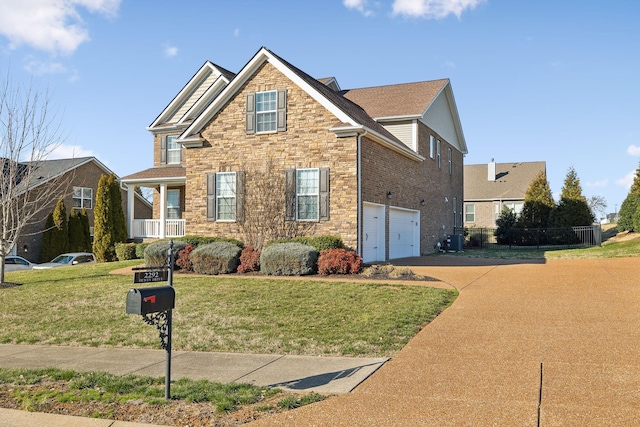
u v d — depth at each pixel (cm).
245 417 553
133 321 1104
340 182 1900
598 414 528
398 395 603
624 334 857
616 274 1543
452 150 3359
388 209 2192
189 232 2133
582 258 2203
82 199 3738
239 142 2064
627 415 524
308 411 562
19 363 818
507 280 1511
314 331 953
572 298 1189
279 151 1995
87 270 2022
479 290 1349
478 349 797
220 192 2091
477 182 5166
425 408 559
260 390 633
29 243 3309
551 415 528
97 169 3897
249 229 2017
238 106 2072
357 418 538
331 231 1903
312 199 1945
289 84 1988
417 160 2552
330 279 1575
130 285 1541
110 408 592
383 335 903
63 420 569
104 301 1323
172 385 661
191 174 2141
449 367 709
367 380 664
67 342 964
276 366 748
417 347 823
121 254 2498
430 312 1084
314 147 1942
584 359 725
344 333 928
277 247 1730
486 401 573
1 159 1912
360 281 1517
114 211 2930
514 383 630
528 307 1103
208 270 1761
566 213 3550
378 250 2127
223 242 1881
